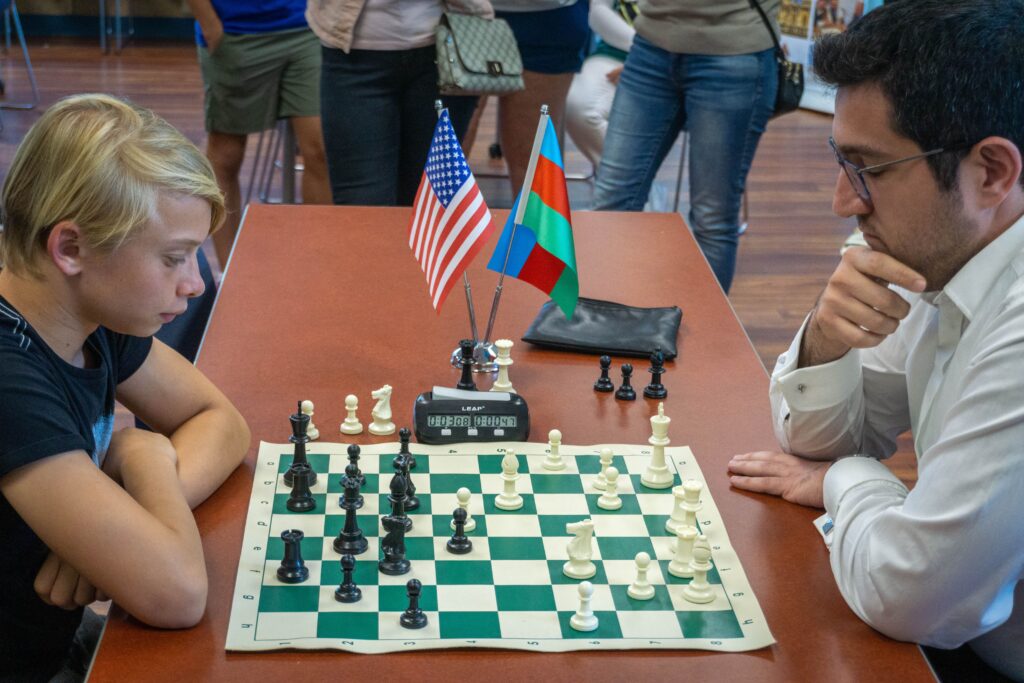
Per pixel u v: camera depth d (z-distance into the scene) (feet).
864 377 5.79
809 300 14.60
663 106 11.14
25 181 4.42
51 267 4.52
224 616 4.33
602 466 5.30
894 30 4.29
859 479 4.91
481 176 18.30
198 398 5.47
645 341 6.63
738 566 4.76
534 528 4.95
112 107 4.55
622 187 11.44
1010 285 4.71
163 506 4.57
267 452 5.44
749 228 17.04
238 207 14.14
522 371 6.40
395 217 8.55
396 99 10.73
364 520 4.94
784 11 23.52
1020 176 4.53
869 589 4.40
